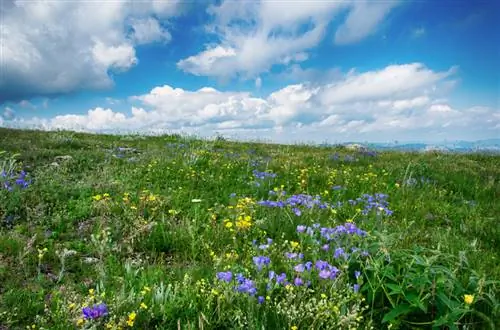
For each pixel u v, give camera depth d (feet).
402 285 12.21
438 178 36.40
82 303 12.06
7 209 20.67
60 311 11.73
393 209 25.91
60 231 19.34
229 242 18.43
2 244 16.53
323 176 34.09
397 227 21.03
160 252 17.70
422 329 11.87
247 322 11.18
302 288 12.43
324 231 16.52
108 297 12.75
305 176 33.27
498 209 27.17
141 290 13.42
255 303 12.09
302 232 16.90
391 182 33.60
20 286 13.89
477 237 21.39
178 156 38.58
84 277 14.90
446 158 52.85
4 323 11.49
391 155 54.90
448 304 11.55
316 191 29.73
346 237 15.67
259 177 31.45
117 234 18.78
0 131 53.62
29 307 12.35
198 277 14.56
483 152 60.85
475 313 12.15
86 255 16.85
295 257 14.56
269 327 11.48
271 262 14.60
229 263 15.60
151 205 22.48
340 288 12.82
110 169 31.42
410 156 54.39
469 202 28.45
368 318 12.34
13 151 36.35
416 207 26.18
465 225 22.79
